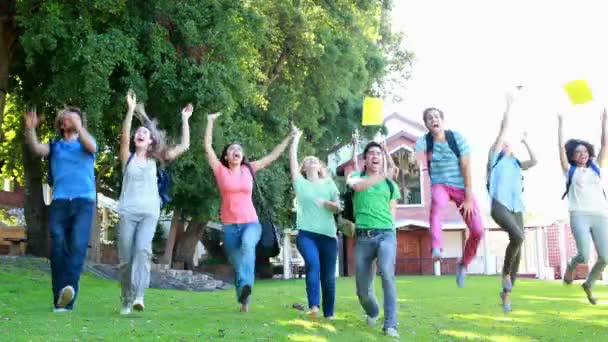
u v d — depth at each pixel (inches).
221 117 704.4
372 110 333.1
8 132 958.4
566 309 395.2
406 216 1322.6
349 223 313.7
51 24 596.4
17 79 826.8
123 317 303.1
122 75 658.2
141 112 325.1
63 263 316.5
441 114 308.2
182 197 921.5
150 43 647.8
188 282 770.2
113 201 1226.0
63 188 312.7
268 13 862.5
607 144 353.4
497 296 510.0
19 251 876.0
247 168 328.5
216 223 1205.1
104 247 1090.7
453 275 1211.2
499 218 332.5
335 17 951.6
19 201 1251.2
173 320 299.3
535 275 1140.5
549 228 1174.3
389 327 282.0
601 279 861.2
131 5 650.8
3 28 692.7
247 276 321.1
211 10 674.2
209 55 682.8
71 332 255.3
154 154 309.9
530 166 339.0
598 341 277.3
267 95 971.3
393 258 285.1
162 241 1364.4
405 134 1307.8
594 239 353.7
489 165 336.5
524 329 308.8
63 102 642.2
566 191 356.2
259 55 839.1
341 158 1312.7
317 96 1037.2
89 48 591.8
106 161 829.8
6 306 343.3
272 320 308.5
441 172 309.1
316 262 315.0
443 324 323.3
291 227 1241.4
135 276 307.7
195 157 758.5
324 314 322.3
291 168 339.0
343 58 977.5
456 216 1316.4
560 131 355.3
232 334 264.4
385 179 290.7
